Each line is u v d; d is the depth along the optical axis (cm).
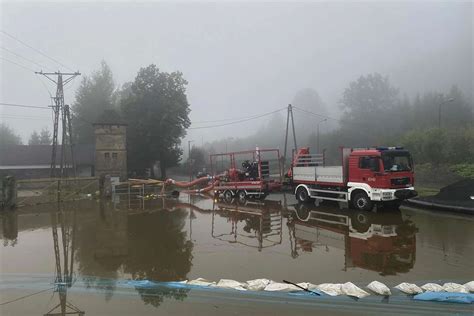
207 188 2425
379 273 717
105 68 6106
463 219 1263
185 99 4834
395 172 1405
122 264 813
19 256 892
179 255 880
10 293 638
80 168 4288
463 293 593
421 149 3134
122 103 4875
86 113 5800
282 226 1226
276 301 576
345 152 1547
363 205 1462
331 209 1559
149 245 986
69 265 810
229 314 534
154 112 4556
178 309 555
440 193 1636
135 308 563
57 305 580
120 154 3662
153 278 715
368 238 1013
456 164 2655
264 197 2056
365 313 527
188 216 1488
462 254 837
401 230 1106
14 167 4131
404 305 553
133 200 2139
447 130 3322
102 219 1425
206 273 739
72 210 1695
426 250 877
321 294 600
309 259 827
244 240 1033
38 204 1916
